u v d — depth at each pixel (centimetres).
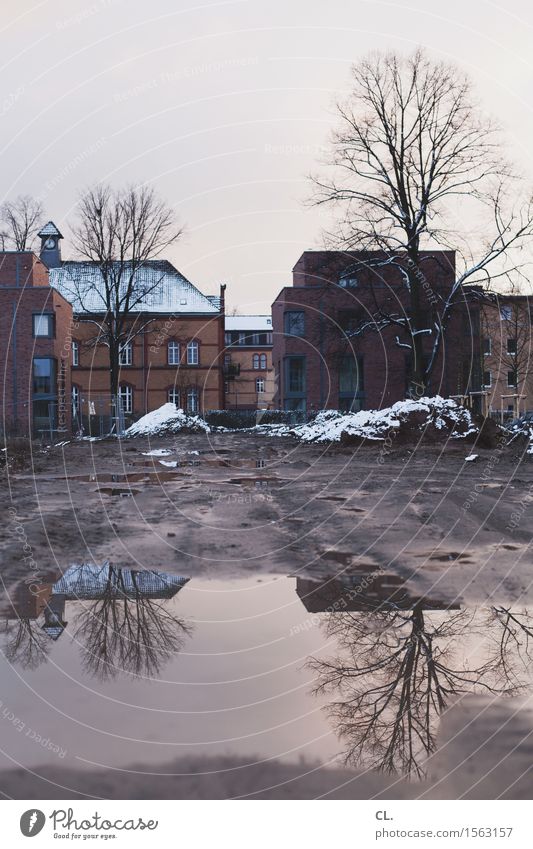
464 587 645
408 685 420
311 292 5447
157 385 6606
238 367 8056
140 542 863
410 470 1798
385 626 537
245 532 925
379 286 4850
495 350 5403
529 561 742
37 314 4766
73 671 452
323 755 339
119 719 376
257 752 340
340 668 452
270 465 2034
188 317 6638
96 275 6494
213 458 2366
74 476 1741
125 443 3303
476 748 342
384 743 346
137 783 317
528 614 562
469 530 918
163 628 538
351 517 1031
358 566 733
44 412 4731
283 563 752
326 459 2211
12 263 4791
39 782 316
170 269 6881
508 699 396
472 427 2670
